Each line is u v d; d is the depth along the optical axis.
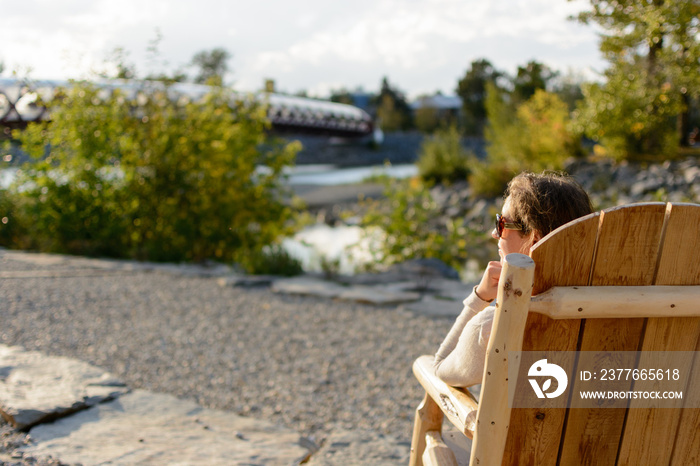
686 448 1.33
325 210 17.03
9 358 3.37
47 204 8.73
